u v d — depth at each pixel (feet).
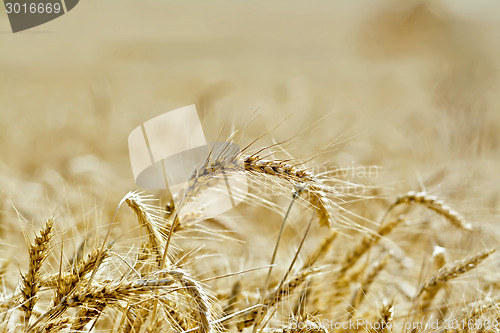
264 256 12.76
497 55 50.34
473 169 16.19
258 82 43.93
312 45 110.32
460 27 75.36
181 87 47.03
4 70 59.93
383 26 90.38
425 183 14.74
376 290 11.31
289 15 161.79
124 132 24.56
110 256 7.28
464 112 17.97
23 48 77.20
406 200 10.91
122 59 79.10
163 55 86.94
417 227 13.29
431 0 85.97
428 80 38.73
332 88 46.01
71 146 23.44
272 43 113.39
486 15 72.74
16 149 23.57
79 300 6.58
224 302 9.29
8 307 7.39
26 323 6.91
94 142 24.32
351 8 142.82
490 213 15.11
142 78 54.85
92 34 94.27
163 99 39.17
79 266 7.16
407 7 87.86
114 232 10.25
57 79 54.80
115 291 6.60
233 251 12.59
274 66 65.98
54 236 7.38
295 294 9.35
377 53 89.25
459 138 17.44
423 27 85.66
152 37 110.42
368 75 58.65
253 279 10.88
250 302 9.73
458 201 14.19
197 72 57.98
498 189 16.56
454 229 12.77
